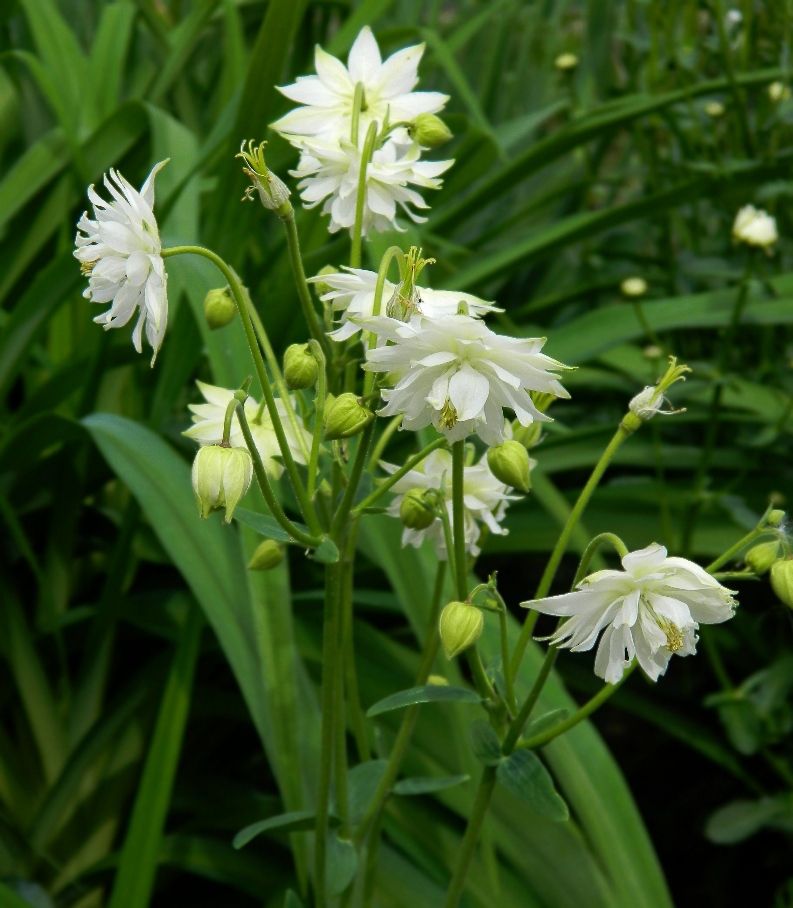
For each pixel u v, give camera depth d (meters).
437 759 0.75
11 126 1.01
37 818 0.76
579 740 0.70
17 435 0.77
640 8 1.27
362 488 0.59
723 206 1.13
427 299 0.54
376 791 0.60
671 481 0.95
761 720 0.86
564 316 1.23
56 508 0.82
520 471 0.53
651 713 0.90
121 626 0.85
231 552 0.70
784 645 0.96
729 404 0.98
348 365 0.60
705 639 0.87
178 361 0.80
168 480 0.71
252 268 0.98
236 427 0.58
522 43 1.46
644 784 1.05
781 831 0.91
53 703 0.79
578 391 1.11
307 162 0.59
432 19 1.38
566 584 1.15
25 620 0.81
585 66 1.42
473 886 0.72
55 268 0.78
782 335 1.09
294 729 0.65
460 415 0.51
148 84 1.01
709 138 1.13
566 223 1.00
